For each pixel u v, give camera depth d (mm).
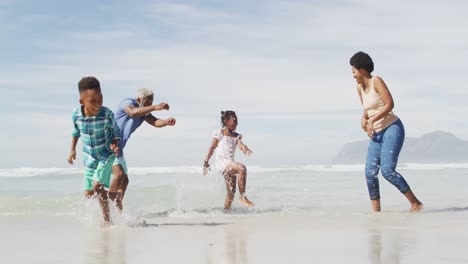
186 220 5539
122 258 3275
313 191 10102
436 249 3465
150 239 4078
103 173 5051
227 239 4027
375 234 4242
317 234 4270
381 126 6496
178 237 4168
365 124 6648
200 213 6430
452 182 12844
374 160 6559
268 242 3850
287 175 16969
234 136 7652
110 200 5270
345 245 3666
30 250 3623
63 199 7887
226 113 7660
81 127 5059
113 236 4285
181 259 3215
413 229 4562
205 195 9109
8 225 5117
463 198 8453
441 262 3021
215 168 7488
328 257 3223
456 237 4035
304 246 3646
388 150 6414
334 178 15023
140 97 5977
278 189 10609
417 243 3730
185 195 9055
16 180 14203
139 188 10320
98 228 4863
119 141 5168
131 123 5809
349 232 4379
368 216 5770
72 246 3773
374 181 6551
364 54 6523
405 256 3217
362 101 6680
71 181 13766
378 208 6523
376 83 6438
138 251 3520
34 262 3191
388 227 4727
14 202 7512
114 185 5516
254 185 11852
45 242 3988
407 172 18875
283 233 4352
